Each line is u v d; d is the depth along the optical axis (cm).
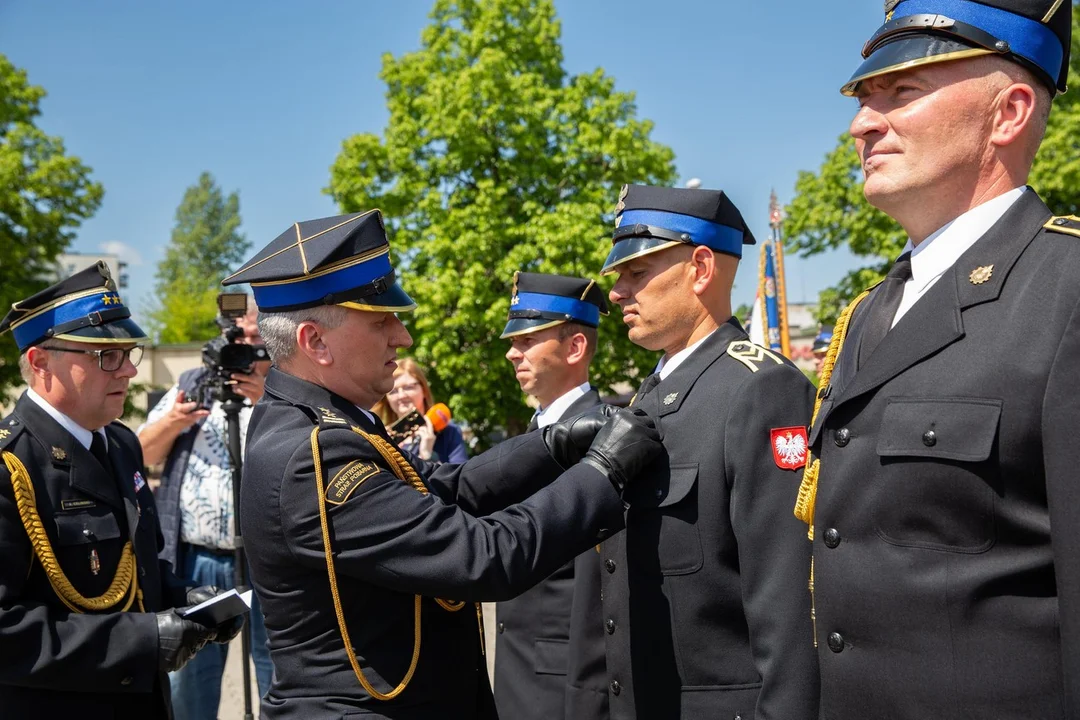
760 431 206
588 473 206
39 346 277
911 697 137
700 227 232
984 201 148
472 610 218
